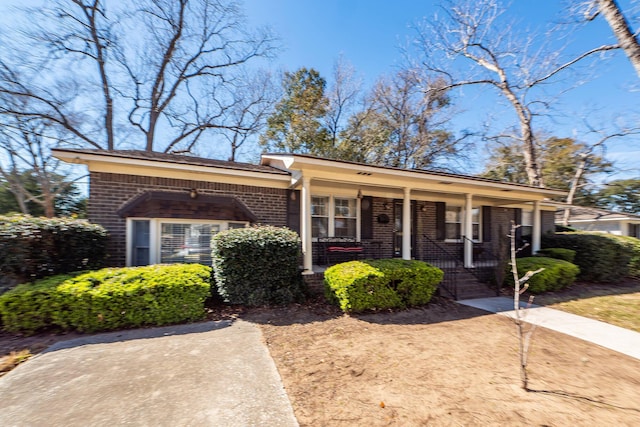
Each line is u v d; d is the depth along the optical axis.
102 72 16.34
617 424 2.38
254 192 7.73
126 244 6.32
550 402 2.70
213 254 5.97
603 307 6.47
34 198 14.86
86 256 5.56
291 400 2.67
